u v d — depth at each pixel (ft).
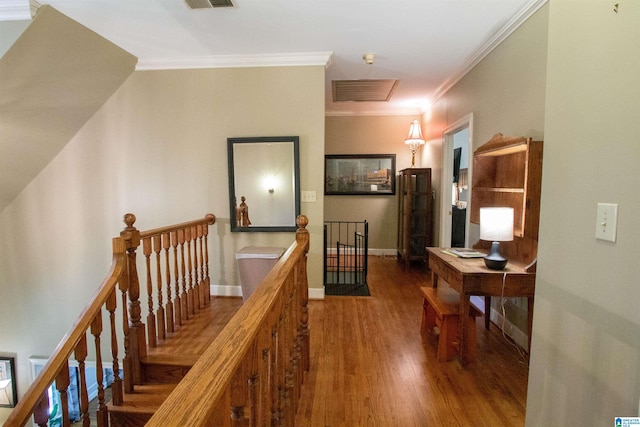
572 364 3.64
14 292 11.63
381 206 18.85
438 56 10.41
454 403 6.07
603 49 3.21
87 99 10.28
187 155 11.09
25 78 8.09
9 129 8.96
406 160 18.56
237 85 10.81
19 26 7.25
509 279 6.86
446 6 7.55
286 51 10.12
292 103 10.75
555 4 4.01
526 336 7.83
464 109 11.55
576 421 3.56
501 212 7.00
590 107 3.40
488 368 7.22
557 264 3.92
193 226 9.82
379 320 9.78
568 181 3.75
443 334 7.45
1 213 11.41
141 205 11.27
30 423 11.04
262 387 3.53
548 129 4.13
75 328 5.26
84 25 8.32
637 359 2.81
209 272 11.40
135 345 6.99
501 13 7.81
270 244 11.25
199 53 10.26
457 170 17.98
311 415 5.77
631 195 2.88
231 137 10.93
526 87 7.70
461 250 9.09
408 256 15.78
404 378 6.85
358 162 18.72
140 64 10.70
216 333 8.46
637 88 2.81
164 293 10.98
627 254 2.92
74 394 12.56
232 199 11.03
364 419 5.66
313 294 11.43
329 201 18.97
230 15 7.97
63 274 11.50
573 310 3.64
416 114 18.24
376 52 10.13
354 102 16.52
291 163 10.86
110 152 11.14
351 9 7.70
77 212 11.31
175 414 1.86
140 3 7.39
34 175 11.14
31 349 11.81
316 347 8.17
